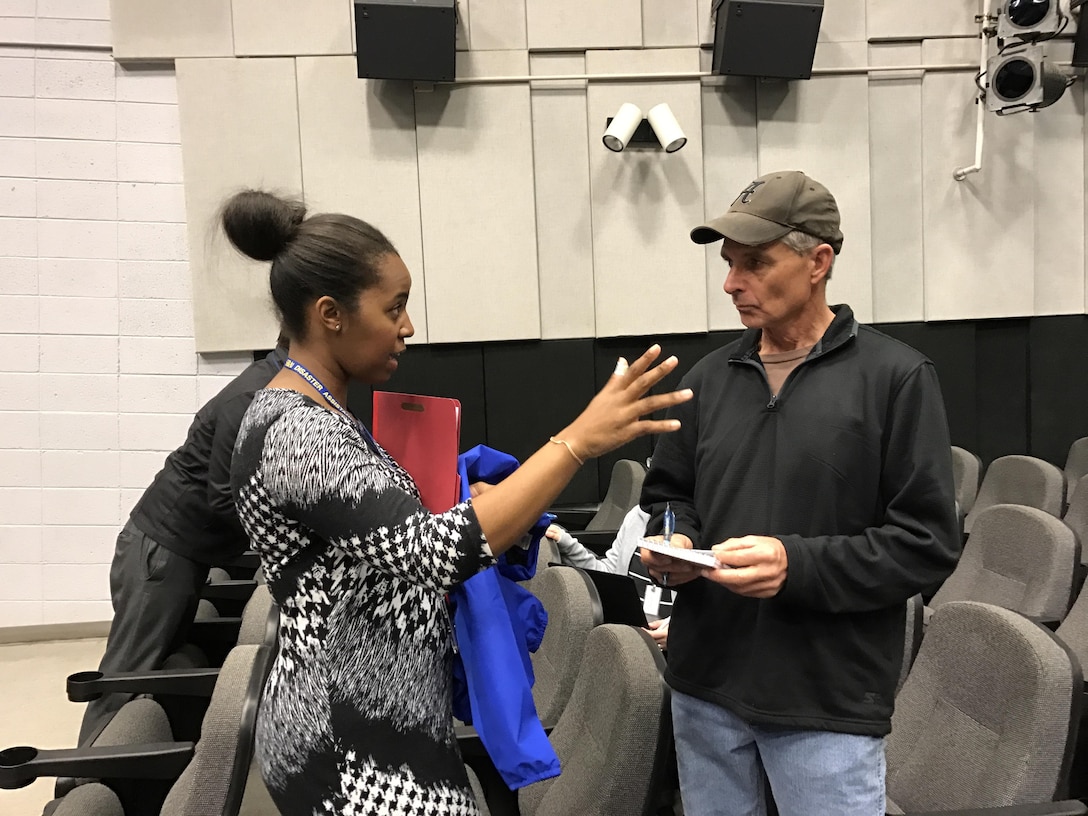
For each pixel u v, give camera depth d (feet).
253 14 12.91
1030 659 4.40
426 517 3.06
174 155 13.26
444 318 13.41
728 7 12.58
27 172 13.05
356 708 3.27
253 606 6.86
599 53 13.34
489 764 5.39
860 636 4.03
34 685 11.62
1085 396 14.60
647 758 4.25
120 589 7.80
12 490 13.29
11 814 8.32
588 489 13.65
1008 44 12.91
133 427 13.42
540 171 13.50
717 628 4.26
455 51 12.56
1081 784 6.03
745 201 4.18
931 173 13.93
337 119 13.08
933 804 4.75
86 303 13.25
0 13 12.80
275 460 3.19
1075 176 14.39
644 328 13.69
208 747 4.52
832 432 4.05
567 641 5.87
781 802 4.18
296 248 3.39
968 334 14.24
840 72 13.62
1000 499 10.85
